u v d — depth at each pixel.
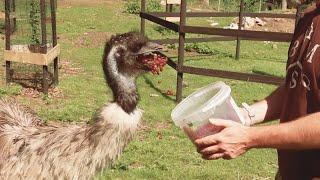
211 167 5.37
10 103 4.25
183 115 2.66
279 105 2.88
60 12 16.00
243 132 2.47
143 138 6.12
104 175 5.03
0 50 10.41
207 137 2.50
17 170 3.79
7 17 8.13
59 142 3.66
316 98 2.48
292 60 2.61
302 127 2.40
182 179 5.10
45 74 7.71
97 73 9.32
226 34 7.38
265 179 5.23
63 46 11.52
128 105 3.47
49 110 6.92
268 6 20.34
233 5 20.36
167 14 9.88
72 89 8.09
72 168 3.61
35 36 9.06
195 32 7.55
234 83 9.09
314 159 2.54
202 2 20.67
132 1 18.59
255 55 12.02
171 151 5.73
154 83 8.87
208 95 2.79
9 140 3.87
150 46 3.54
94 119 3.53
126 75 3.50
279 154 2.70
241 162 5.54
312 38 2.52
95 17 15.62
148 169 5.25
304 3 2.81
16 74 8.59
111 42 3.54
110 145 3.47
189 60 11.02
